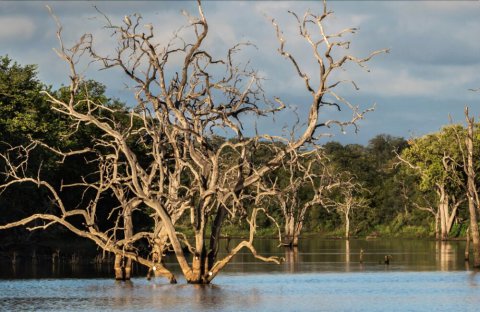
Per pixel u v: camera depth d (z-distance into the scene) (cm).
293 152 8244
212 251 8475
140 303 7050
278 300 7294
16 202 12744
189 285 8388
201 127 8344
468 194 11519
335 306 6925
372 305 6988
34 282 8919
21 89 13438
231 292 7912
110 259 12431
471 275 9956
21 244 13075
